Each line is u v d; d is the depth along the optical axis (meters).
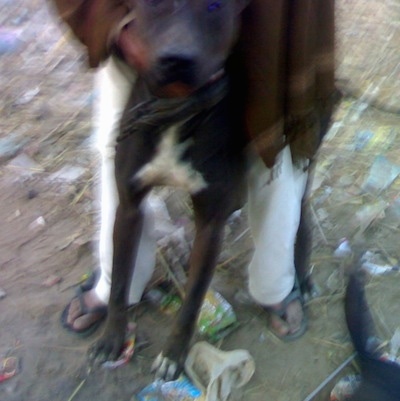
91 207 1.64
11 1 2.43
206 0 0.87
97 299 1.34
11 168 1.75
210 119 1.04
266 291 1.33
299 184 1.25
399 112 2.00
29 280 1.46
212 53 0.91
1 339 1.34
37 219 1.61
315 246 1.58
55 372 1.29
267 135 1.04
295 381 1.31
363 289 1.41
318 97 1.08
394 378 1.22
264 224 1.23
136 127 1.04
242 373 1.29
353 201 1.71
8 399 1.25
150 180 1.12
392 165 1.82
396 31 2.43
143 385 1.28
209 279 1.19
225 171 1.10
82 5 0.98
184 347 1.24
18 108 1.96
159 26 0.88
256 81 0.98
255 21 0.94
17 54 2.18
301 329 1.38
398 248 1.59
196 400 1.23
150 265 1.34
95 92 1.99
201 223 1.16
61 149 1.82
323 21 1.00
